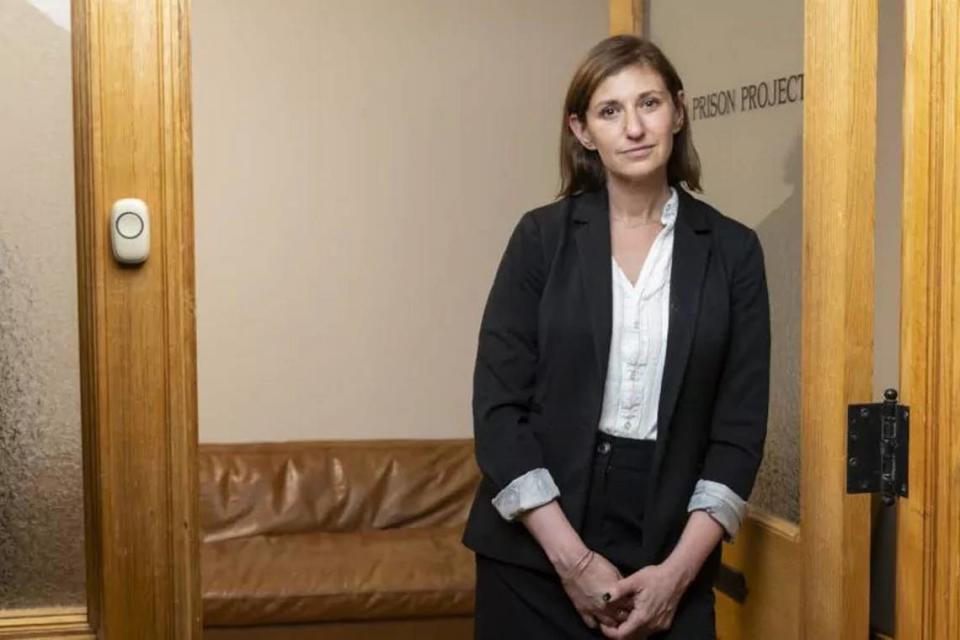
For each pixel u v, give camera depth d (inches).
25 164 62.5
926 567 71.2
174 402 63.6
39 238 62.8
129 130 62.2
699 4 104.9
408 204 176.1
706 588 84.7
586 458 81.6
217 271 171.8
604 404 82.6
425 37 175.0
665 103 83.0
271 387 174.6
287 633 144.9
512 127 178.1
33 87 62.3
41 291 63.0
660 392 82.0
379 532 166.1
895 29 108.2
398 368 177.9
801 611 77.5
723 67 101.1
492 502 83.2
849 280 72.6
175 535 64.0
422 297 177.6
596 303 81.7
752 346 84.3
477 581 86.8
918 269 70.7
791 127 90.3
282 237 173.2
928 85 69.6
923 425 71.0
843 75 72.1
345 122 173.6
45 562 63.9
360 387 177.0
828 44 73.4
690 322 81.7
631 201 84.1
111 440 62.9
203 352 172.4
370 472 170.6
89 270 62.4
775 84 92.4
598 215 83.8
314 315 175.0
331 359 176.1
